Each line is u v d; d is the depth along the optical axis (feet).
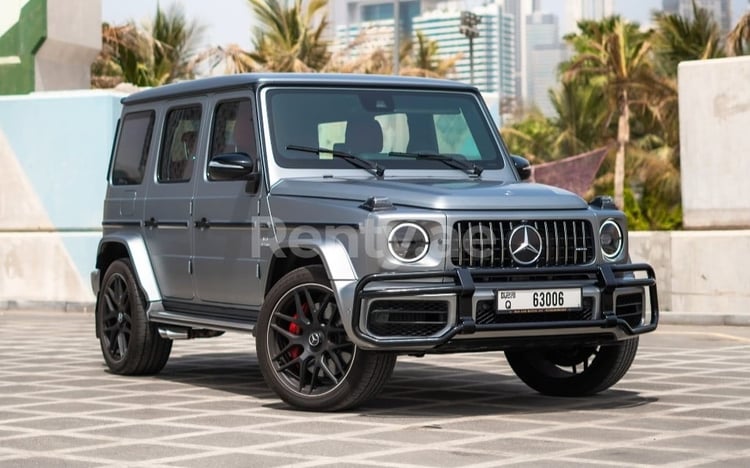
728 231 52.70
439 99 30.09
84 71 74.13
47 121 63.21
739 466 20.20
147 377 32.89
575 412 26.16
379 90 29.53
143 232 32.73
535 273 25.26
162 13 163.73
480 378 32.14
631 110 182.91
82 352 39.40
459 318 24.50
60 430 24.17
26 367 35.17
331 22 162.81
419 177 28.35
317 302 26.05
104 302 33.88
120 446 22.39
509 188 26.32
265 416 25.72
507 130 204.23
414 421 24.94
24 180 63.57
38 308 61.16
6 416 25.96
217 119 30.22
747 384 30.73
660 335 45.32
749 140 53.01
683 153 54.34
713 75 53.57
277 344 26.63
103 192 61.98
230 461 20.86
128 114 34.55
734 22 157.48
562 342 25.68
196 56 159.94
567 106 193.88
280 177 27.78
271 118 28.43
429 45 174.19
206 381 31.99
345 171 28.09
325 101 28.91
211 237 29.66
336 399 25.62
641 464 20.35
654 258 55.01
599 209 26.86
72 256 61.98
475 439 22.79
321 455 21.30
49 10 69.77
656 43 182.19
